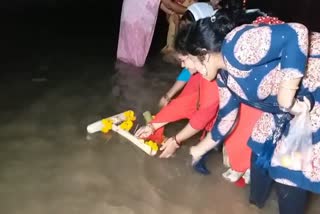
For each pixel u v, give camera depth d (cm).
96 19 518
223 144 273
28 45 434
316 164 202
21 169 260
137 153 280
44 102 332
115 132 298
